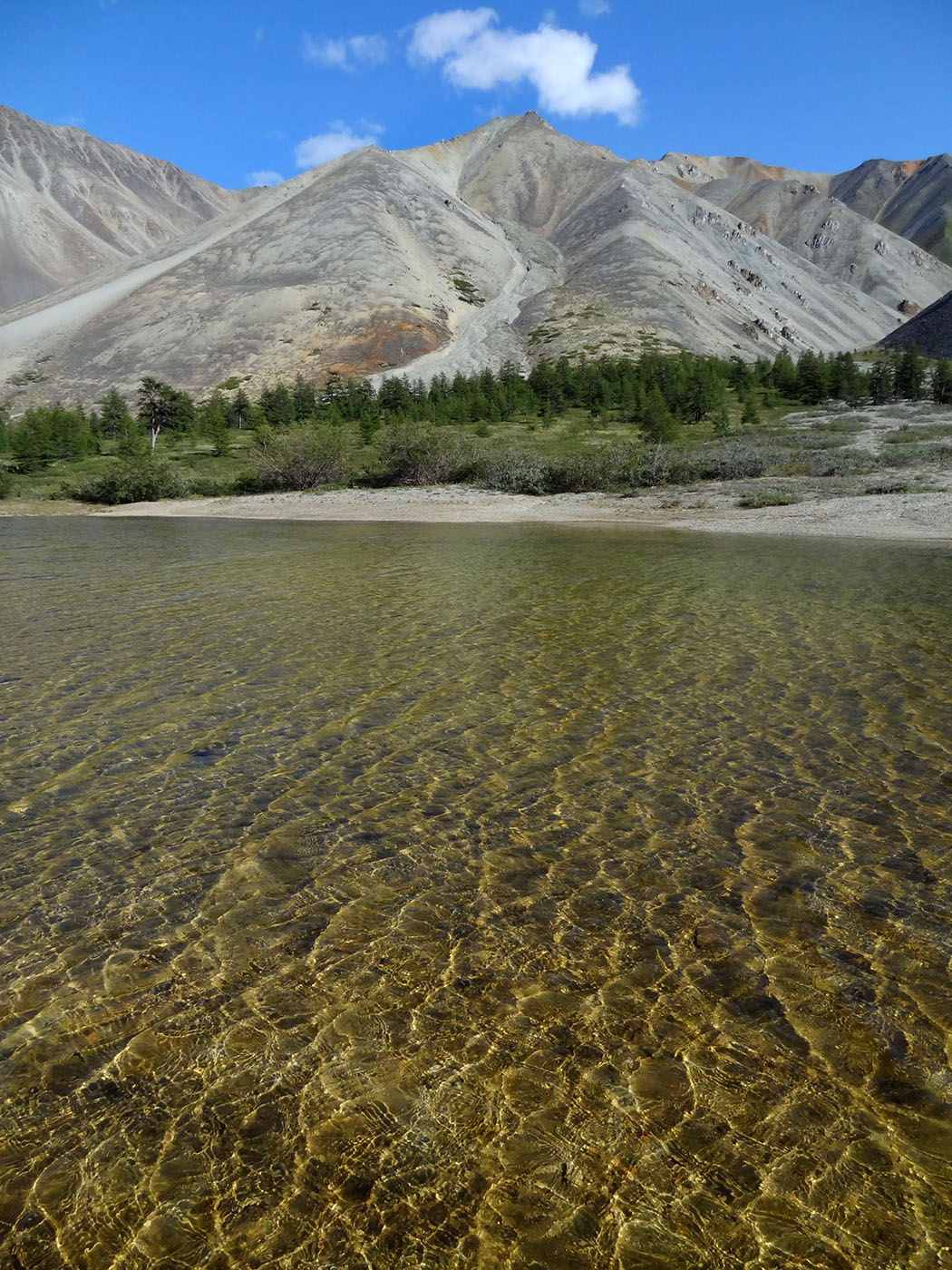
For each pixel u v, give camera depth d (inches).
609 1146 130.4
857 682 372.5
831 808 250.1
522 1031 156.9
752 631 470.6
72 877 214.4
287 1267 111.8
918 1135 132.5
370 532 1047.0
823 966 175.8
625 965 176.7
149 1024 159.2
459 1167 127.0
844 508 1073.5
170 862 222.1
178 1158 128.9
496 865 219.9
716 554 788.6
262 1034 156.3
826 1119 135.5
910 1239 115.2
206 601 568.1
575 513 1224.8
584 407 3011.8
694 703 347.3
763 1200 121.1
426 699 355.6
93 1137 133.0
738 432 2114.9
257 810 252.5
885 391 2721.5
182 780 274.2
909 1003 163.9
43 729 319.9
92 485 1627.7
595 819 245.3
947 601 546.6
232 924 193.2
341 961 179.0
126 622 501.4
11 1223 118.5
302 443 1685.5
